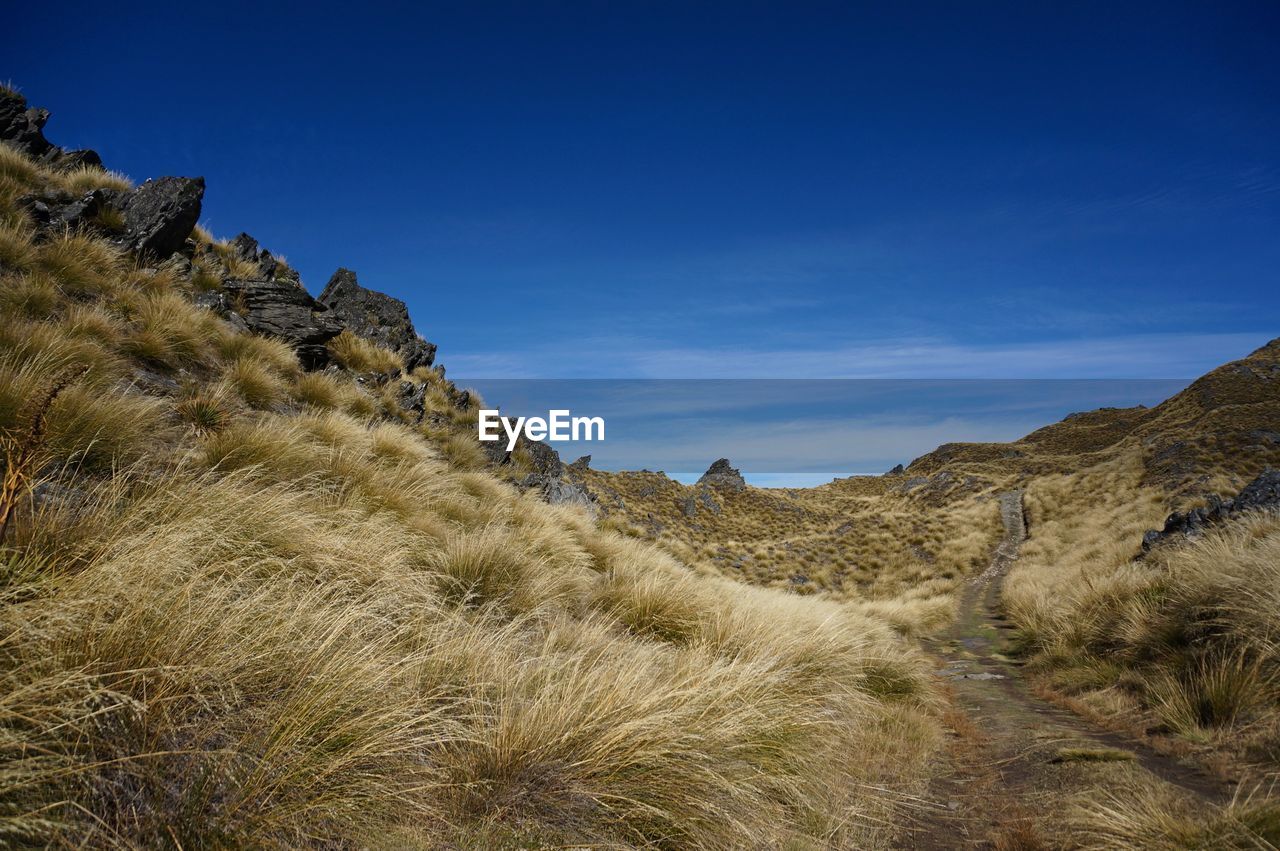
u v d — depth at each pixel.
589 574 8.64
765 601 10.80
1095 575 13.41
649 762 3.10
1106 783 4.07
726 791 3.29
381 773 2.62
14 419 4.34
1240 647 5.70
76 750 2.06
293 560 4.12
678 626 6.74
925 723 6.21
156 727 2.28
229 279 12.26
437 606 4.83
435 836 2.46
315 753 2.47
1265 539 7.82
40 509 3.33
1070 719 6.38
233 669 2.67
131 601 2.58
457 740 3.10
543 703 3.34
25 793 1.88
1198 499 23.17
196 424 6.89
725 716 3.76
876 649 8.55
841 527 37.41
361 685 2.84
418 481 8.31
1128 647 7.65
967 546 30.59
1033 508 35.97
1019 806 4.00
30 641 2.24
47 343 6.02
